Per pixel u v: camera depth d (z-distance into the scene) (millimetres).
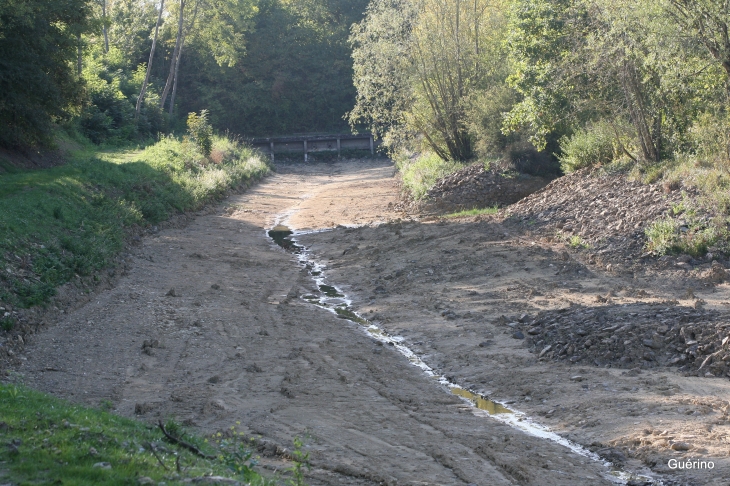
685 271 18188
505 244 22797
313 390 11828
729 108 22688
